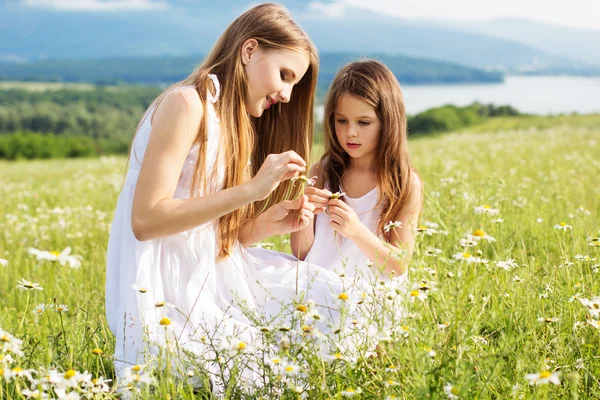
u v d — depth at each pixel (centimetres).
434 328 194
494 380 197
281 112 295
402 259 223
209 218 234
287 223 279
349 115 289
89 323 285
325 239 298
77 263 162
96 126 9206
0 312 319
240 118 259
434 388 170
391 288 209
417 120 5772
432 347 189
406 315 191
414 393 180
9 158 4925
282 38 258
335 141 305
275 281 267
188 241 247
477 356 201
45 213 686
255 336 233
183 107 243
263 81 258
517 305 253
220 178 260
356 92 286
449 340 187
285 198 303
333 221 269
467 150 1184
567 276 268
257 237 284
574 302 243
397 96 293
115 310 251
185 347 224
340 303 246
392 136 291
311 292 255
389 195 295
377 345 214
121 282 244
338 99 292
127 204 252
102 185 966
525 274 283
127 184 257
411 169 302
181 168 246
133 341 228
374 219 302
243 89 261
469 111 6016
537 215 459
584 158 900
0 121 9125
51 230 577
